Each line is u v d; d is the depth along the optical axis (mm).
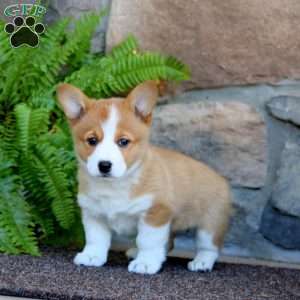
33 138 4934
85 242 5117
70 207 4914
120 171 4223
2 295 3836
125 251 5324
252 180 5324
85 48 5430
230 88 5344
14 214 4789
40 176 4945
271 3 5207
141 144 4379
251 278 4523
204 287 4141
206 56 5340
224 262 5117
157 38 5391
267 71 5262
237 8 5246
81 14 5668
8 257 4566
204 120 5340
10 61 5215
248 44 5262
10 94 5230
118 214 4508
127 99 4406
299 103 5203
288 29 5207
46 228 5086
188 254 5398
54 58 5305
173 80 5363
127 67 5207
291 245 5332
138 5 5402
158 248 4523
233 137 5309
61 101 4461
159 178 4488
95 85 5191
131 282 4109
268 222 5352
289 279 4559
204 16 5301
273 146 5281
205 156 5367
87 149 4324
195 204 4738
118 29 5445
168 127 5391
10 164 4902
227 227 4930
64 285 3938
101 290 3883
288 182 5270
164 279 4270
